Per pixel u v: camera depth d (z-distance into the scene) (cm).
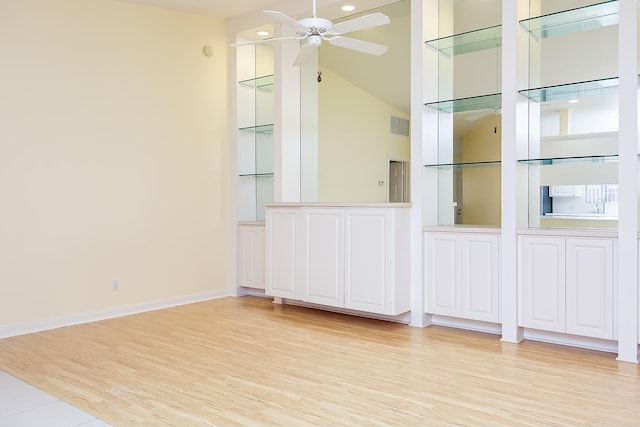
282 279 509
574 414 259
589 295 361
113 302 488
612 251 352
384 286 432
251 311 508
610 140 383
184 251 547
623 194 342
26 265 432
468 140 446
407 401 278
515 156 389
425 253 441
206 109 565
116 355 364
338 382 308
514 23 387
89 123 470
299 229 493
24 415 263
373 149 498
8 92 420
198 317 483
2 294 418
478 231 409
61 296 452
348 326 447
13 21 422
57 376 321
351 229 453
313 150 549
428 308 441
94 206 475
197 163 557
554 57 405
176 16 538
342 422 252
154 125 519
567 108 400
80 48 463
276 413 263
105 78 480
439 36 460
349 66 517
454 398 281
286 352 370
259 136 602
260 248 565
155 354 366
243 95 587
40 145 439
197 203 558
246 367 337
